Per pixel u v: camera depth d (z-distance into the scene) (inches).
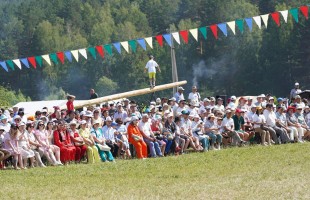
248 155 1135.6
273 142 1312.7
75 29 4505.4
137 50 3747.5
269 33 3405.5
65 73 3818.9
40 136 1121.4
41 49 4062.5
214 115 1289.4
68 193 837.8
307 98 1589.6
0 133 1123.3
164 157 1165.1
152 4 4601.4
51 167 1079.6
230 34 3555.6
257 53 3449.8
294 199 765.9
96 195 819.4
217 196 791.7
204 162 1078.4
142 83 3681.1
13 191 861.2
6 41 4212.6
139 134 1194.0
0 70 3929.6
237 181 890.1
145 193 824.3
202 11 4020.7
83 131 1168.8
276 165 1018.7
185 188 848.9
